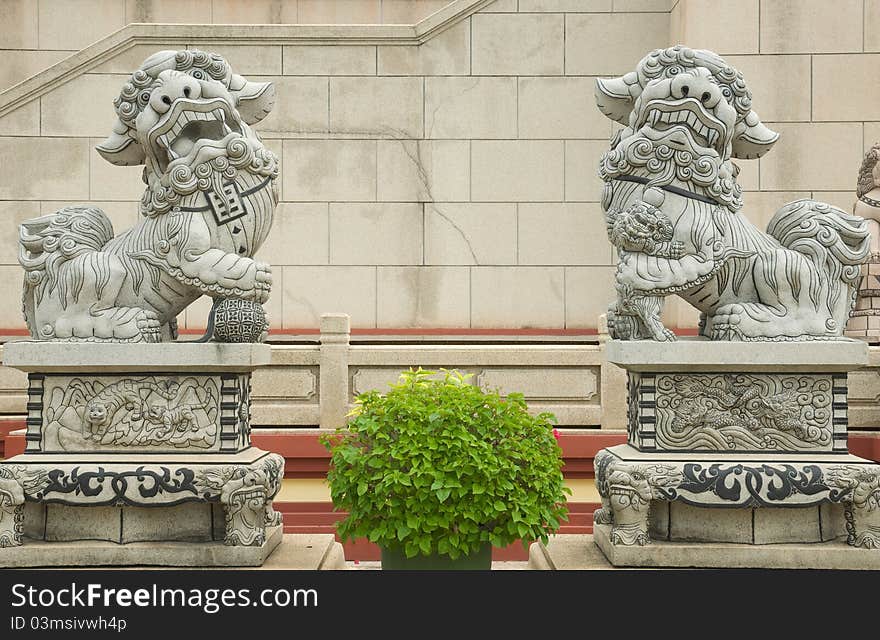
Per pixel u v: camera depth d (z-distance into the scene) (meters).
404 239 11.09
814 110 10.62
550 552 5.46
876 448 8.15
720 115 5.03
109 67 10.80
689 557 4.92
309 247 11.03
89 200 10.79
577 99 11.15
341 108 11.02
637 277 5.00
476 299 11.10
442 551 4.96
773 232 5.38
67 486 4.82
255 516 4.96
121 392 4.96
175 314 5.31
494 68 11.11
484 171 11.11
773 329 4.98
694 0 10.62
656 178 5.06
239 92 5.27
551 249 11.12
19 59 12.61
